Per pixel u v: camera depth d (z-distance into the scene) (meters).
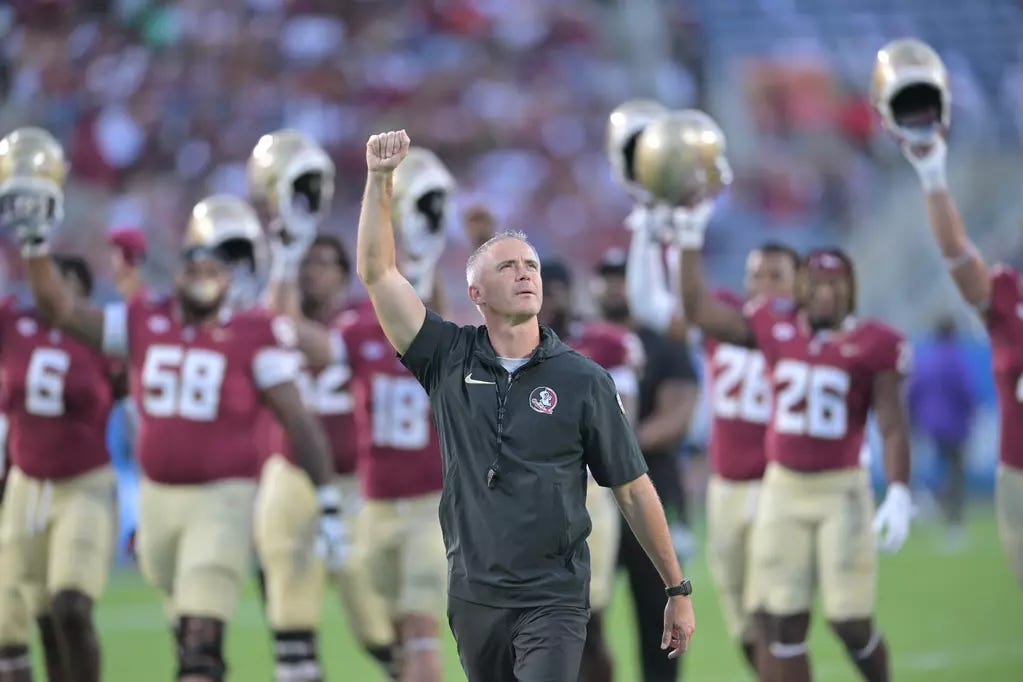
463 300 63.00
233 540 23.44
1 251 60.34
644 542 16.80
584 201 71.31
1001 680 30.56
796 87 77.62
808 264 24.92
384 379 25.86
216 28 71.38
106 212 64.88
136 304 24.53
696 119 24.19
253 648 36.00
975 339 68.50
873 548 24.34
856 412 24.45
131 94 68.88
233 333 24.14
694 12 79.62
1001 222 73.50
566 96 74.38
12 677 24.73
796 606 24.31
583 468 16.58
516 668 15.97
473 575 16.20
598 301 30.30
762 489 25.19
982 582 45.47
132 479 50.31
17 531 24.62
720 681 31.31
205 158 67.94
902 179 74.62
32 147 23.55
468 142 71.69
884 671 24.52
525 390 16.31
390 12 74.50
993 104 78.12
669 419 28.91
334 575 26.89
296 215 27.06
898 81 22.78
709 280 69.75
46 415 24.44
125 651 35.28
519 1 76.56
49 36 70.00
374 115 71.19
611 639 36.91
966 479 66.81
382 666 26.91
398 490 25.70
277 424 26.73
